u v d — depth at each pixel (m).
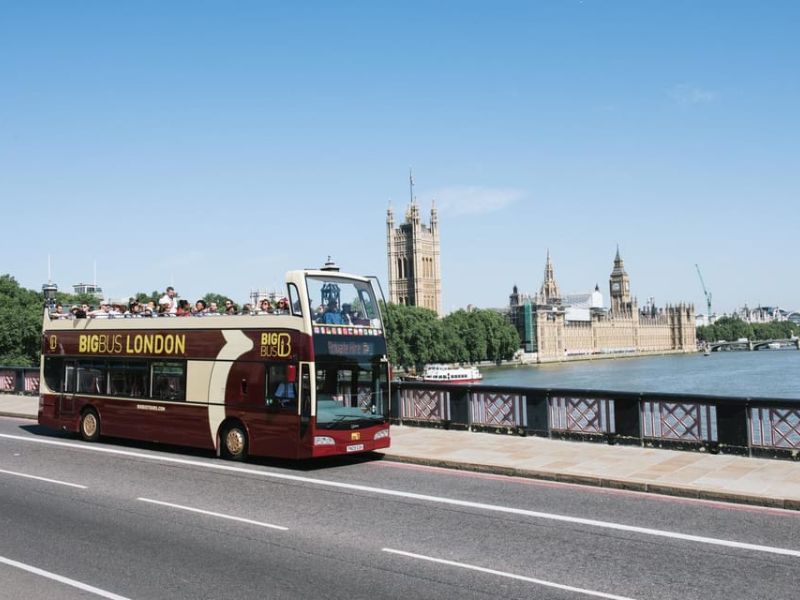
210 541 12.99
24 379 44.22
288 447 20.30
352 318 21.55
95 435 26.27
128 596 10.21
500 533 13.40
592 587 10.45
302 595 10.20
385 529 13.73
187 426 23.09
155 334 24.41
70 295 160.38
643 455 20.55
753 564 11.43
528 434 24.55
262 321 21.42
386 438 21.80
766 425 19.80
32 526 14.13
